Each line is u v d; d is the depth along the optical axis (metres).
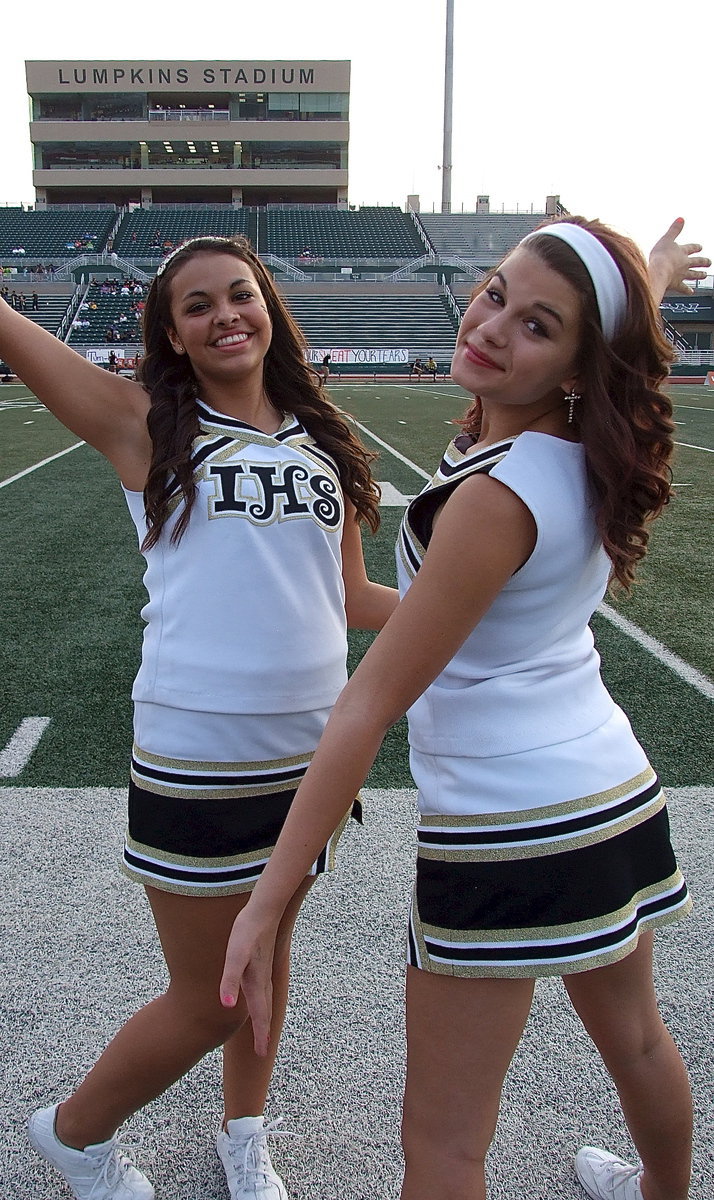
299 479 1.48
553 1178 1.62
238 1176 1.56
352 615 1.79
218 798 1.41
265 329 1.47
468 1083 1.20
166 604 1.43
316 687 1.48
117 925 2.29
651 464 1.16
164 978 2.10
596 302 1.08
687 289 1.61
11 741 3.38
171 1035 1.45
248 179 50.03
